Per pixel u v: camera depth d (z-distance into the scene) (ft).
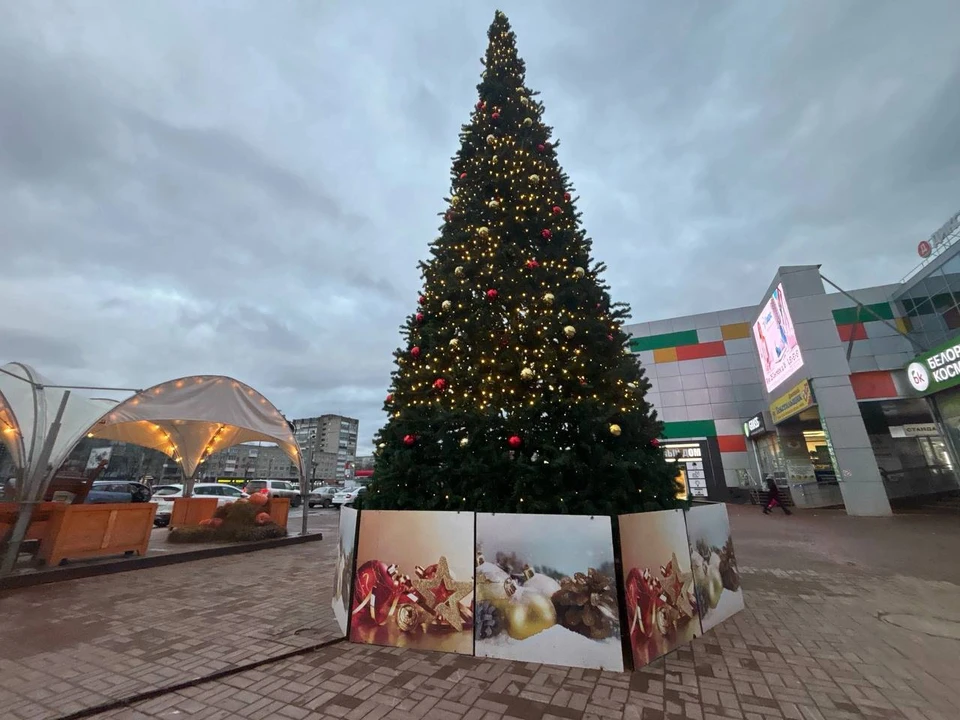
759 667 12.12
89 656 12.85
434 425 15.92
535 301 18.43
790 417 64.13
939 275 61.05
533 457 15.61
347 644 13.75
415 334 19.90
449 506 14.83
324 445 401.49
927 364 49.39
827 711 9.88
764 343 72.90
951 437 49.62
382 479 15.88
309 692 10.71
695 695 10.58
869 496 50.62
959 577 22.95
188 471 46.26
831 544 33.88
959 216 57.26
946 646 13.58
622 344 19.25
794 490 65.92
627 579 12.14
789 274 59.21
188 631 14.94
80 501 37.35
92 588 21.24
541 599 12.58
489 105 27.86
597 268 21.01
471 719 9.52
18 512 22.79
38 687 10.95
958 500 53.21
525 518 13.11
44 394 25.21
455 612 13.19
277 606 18.01
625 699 10.37
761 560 28.17
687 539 15.31
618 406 16.46
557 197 22.79
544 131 27.07
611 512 14.23
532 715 9.70
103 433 39.29
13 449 23.36
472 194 23.77
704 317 95.45
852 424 52.75
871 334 73.00
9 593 20.21
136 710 9.95
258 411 37.81
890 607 17.81
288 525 53.78
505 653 12.53
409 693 10.64
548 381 15.94
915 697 10.47
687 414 91.86
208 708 10.02
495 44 30.04
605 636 11.98
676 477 17.31
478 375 17.54
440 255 21.84
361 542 14.55
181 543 33.53
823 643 13.93
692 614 14.56
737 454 87.10
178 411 31.83
